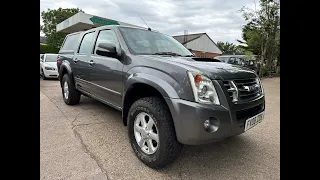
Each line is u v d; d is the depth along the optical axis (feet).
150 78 7.43
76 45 14.42
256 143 10.08
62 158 8.02
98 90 11.34
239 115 7.01
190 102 6.41
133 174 7.20
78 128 11.13
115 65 9.63
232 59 43.06
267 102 19.97
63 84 16.22
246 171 7.65
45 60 35.09
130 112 8.18
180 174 7.34
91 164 7.70
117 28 10.57
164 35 12.24
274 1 42.19
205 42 116.88
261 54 45.19
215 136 6.49
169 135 6.92
